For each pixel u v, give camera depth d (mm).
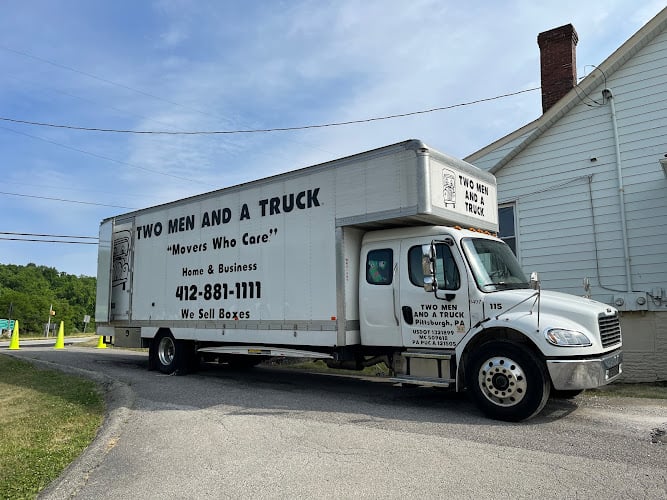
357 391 8688
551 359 5980
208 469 4758
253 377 10602
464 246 7141
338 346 7914
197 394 8484
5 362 13883
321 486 4230
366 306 7906
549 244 11469
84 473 4719
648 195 10375
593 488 4039
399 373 7637
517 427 5938
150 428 6293
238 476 4543
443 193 7398
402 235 7734
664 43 10367
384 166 7551
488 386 6387
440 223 7719
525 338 6512
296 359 10047
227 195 9875
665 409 6871
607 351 6316
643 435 5523
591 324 6141
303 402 7688
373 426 6094
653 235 10266
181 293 10609
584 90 11117
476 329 6699
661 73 10375
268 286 8938
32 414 7293
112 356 16219
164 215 11242
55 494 4199
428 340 7246
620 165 10695
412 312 7422
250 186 9453
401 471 4508
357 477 4398
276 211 8953
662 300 9984
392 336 7613
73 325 93688
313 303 8242
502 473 4395
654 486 4066
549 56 12883
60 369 12203
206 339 9969
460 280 7027
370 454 5000
